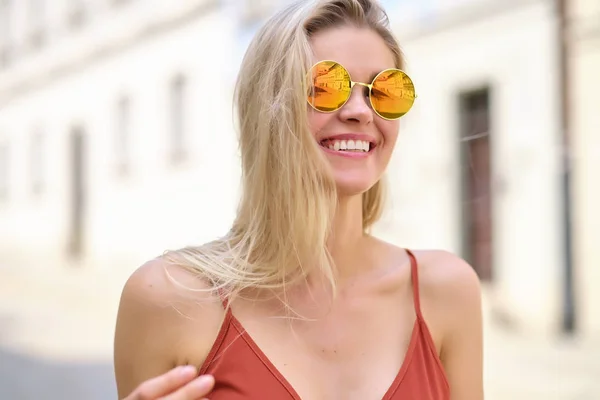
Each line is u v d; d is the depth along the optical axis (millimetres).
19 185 18297
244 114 1646
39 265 16156
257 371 1460
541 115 7398
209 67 11297
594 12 6930
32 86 17375
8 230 18953
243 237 1627
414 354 1566
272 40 1584
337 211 1638
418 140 8594
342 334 1565
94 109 14773
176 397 1260
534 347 6684
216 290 1533
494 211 7816
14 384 6035
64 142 16016
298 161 1508
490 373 5867
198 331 1486
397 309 1637
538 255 7352
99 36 14367
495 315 7656
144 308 1490
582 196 7039
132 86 13414
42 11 16766
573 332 7039
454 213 8258
